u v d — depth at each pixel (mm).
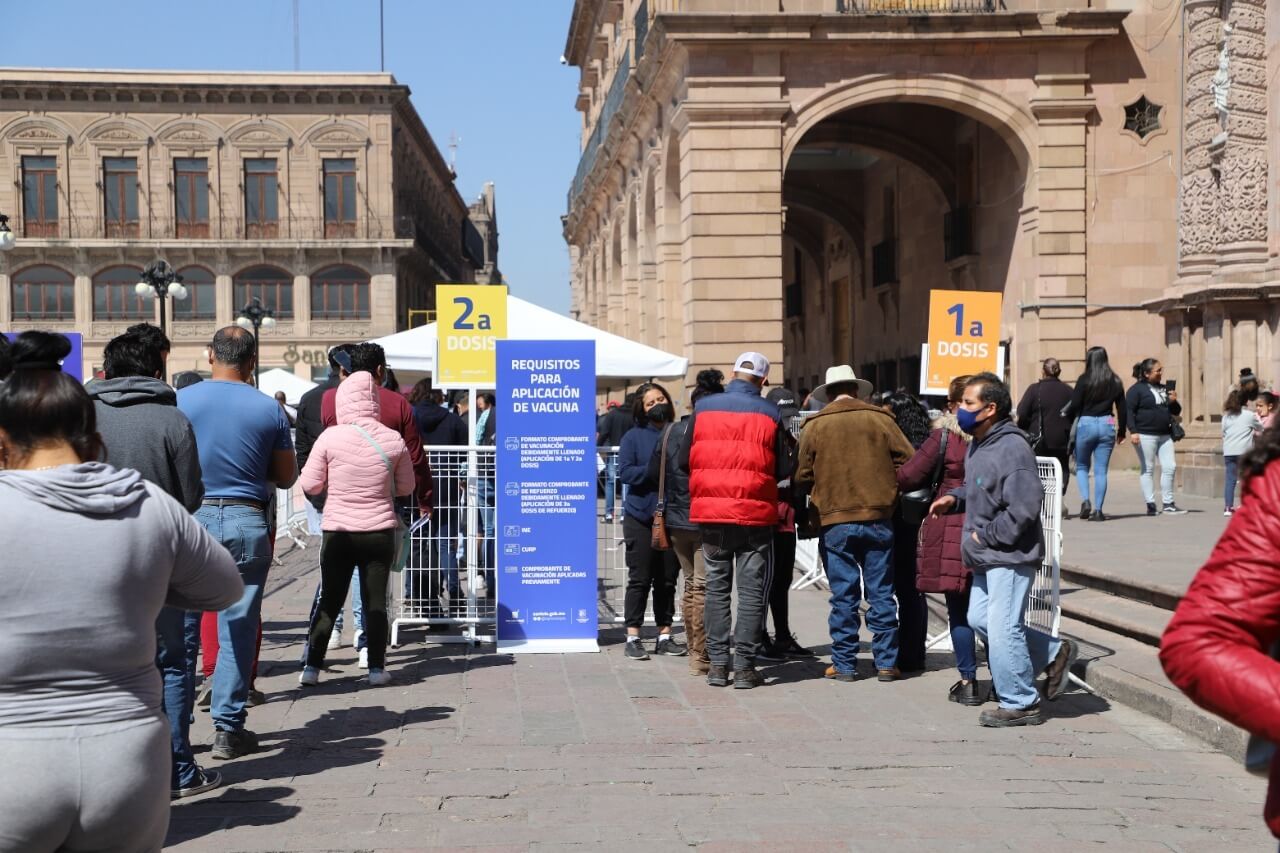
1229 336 17719
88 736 3109
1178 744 6914
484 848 5164
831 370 8836
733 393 8508
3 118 56062
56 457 3350
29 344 3965
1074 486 21031
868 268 35406
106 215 56875
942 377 11930
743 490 8297
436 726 7316
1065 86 23609
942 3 24359
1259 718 2232
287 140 57250
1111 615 9727
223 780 6191
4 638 3076
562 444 9844
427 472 9383
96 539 3186
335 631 10141
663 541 9117
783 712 7691
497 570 9859
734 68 23359
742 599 8422
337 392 8508
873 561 8633
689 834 5336
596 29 46562
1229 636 2322
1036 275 23719
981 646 9875
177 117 56750
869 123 28078
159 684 3361
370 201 57719
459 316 10516
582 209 49125
